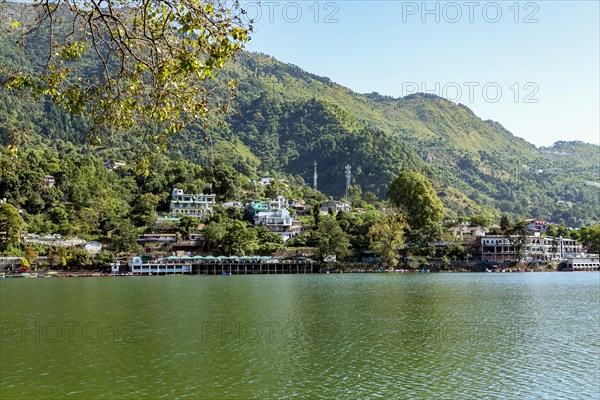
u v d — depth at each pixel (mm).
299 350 50906
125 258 177625
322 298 94375
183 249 192125
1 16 19531
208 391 38688
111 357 48375
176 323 66250
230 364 45875
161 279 152375
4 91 20219
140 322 67188
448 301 89375
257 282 136625
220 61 17625
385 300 90938
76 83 20406
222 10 17672
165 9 18062
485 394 37844
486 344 53875
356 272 182000
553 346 52688
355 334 58938
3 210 171250
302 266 183125
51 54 19516
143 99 20203
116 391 38750
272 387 39625
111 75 20500
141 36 19047
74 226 193375
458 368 44562
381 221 186875
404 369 44281
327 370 43938
